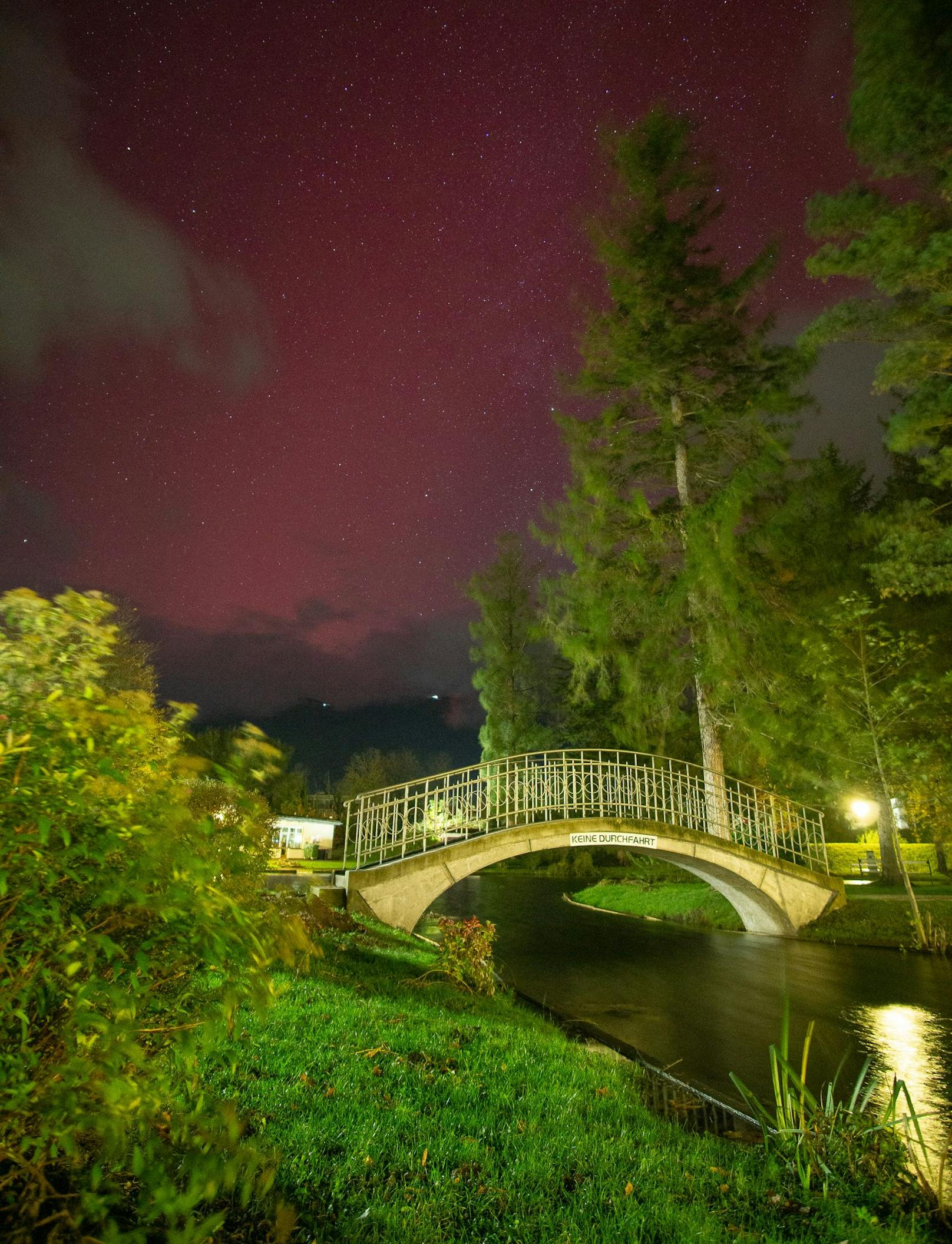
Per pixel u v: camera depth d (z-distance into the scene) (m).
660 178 20.08
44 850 1.91
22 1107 1.91
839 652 17.78
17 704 2.17
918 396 14.59
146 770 2.26
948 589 15.09
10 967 1.93
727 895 17.97
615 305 21.16
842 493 22.70
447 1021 6.39
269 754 2.62
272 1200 2.91
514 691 42.22
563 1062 5.69
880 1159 4.05
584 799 15.97
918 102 12.61
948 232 12.74
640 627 20.69
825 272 14.46
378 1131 3.80
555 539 20.66
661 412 21.88
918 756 15.55
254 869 2.61
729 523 18.34
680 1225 3.18
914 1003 9.91
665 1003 9.73
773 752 18.67
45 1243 2.14
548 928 18.59
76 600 2.48
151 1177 1.96
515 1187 3.41
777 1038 7.94
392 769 57.62
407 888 13.42
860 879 24.91
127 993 1.95
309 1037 5.30
